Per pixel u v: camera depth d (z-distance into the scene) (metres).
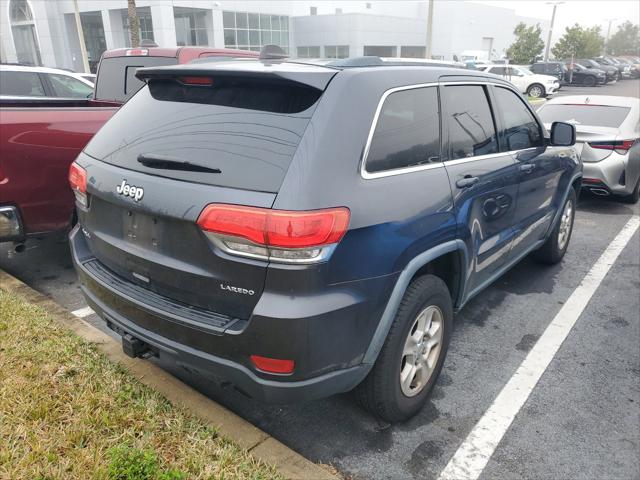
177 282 2.50
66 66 43.69
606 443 2.95
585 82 39.38
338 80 2.50
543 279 5.18
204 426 2.78
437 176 2.95
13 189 4.12
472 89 3.55
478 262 3.51
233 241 2.25
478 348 3.90
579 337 4.09
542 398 3.33
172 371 3.44
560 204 5.03
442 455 2.84
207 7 38.56
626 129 7.32
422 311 2.87
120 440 2.59
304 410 3.18
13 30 45.31
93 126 4.43
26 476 2.33
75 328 3.73
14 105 5.40
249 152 2.36
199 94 2.75
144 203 2.52
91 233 3.03
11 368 3.08
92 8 40.25
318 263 2.24
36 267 5.21
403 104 2.82
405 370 2.92
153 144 2.68
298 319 2.22
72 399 2.85
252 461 2.56
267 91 2.53
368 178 2.50
